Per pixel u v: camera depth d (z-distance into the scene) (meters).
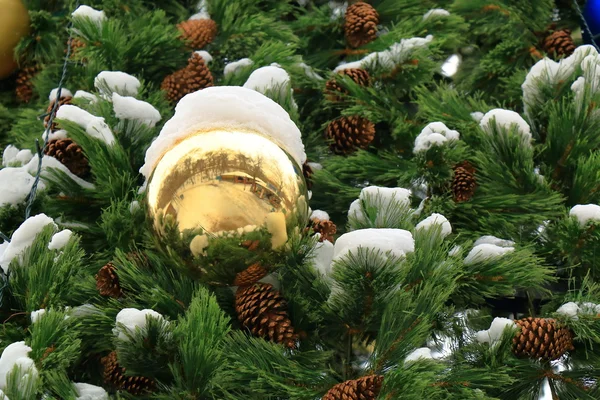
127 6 2.54
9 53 2.52
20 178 2.21
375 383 1.98
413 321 2.05
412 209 2.18
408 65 2.40
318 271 2.10
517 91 2.42
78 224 2.23
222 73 2.50
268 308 2.08
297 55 2.44
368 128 2.36
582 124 2.29
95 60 2.39
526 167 2.25
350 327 2.10
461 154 2.26
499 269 2.14
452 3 2.61
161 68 2.47
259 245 2.00
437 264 2.09
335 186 2.31
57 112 2.23
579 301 2.15
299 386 2.04
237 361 2.03
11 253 2.09
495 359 2.11
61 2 2.60
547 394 2.17
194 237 1.99
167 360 2.05
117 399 2.01
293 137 2.07
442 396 2.05
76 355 2.04
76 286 2.14
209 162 2.00
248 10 2.55
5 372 1.97
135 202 2.18
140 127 2.26
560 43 2.50
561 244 2.21
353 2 2.65
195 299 2.04
